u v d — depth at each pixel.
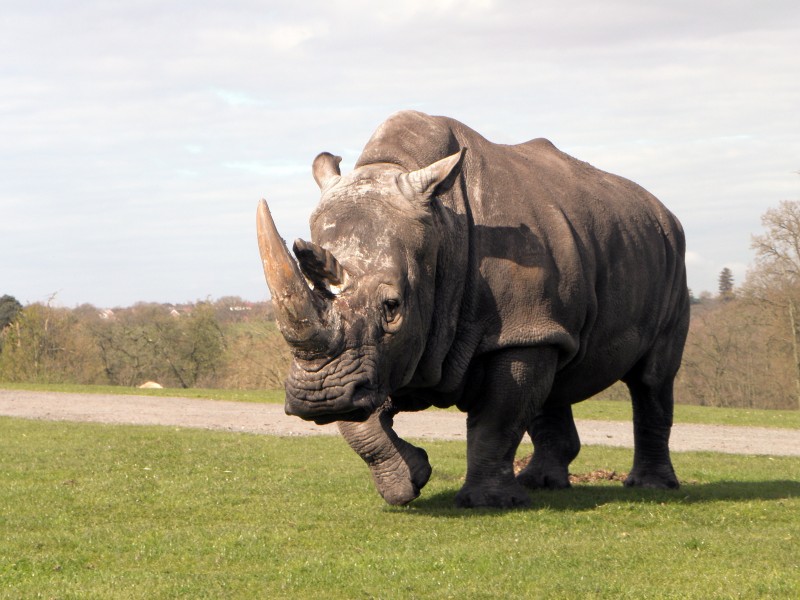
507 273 10.88
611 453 18.59
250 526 9.95
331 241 9.71
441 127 11.24
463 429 23.59
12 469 14.01
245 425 23.30
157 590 7.39
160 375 64.81
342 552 8.77
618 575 7.95
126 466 14.59
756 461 17.91
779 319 45.38
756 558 8.60
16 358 55.59
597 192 12.70
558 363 11.52
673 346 14.02
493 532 9.70
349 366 9.13
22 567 8.20
